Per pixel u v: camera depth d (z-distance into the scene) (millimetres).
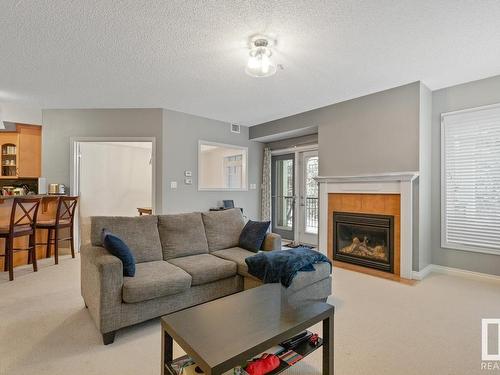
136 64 3070
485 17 2209
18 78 3463
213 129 5406
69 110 4727
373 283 3307
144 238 2773
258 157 6258
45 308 2562
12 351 1903
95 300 2111
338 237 4293
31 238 3875
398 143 3672
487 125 3398
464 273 3553
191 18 2236
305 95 4039
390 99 3756
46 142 4707
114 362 1802
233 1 2027
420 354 1894
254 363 1380
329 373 1591
